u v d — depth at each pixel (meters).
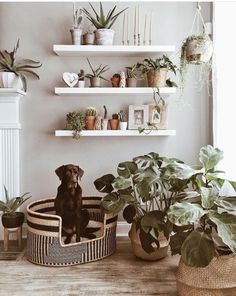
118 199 2.56
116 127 3.15
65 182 2.70
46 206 3.06
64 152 3.29
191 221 1.80
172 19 3.23
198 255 1.74
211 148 2.29
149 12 3.23
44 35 3.21
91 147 3.30
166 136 3.30
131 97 3.26
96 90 3.05
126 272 2.45
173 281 2.30
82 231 2.81
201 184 2.31
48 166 3.29
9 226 2.87
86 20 3.21
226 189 2.74
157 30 3.23
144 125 3.16
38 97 3.24
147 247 2.39
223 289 1.89
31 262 2.63
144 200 2.43
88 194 3.31
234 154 2.66
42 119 3.26
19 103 3.23
